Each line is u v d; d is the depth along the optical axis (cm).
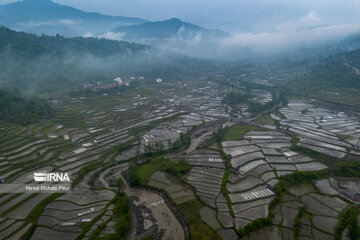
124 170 11581
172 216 8544
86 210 8394
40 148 12788
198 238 7325
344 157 12175
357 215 8175
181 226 8069
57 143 13600
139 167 11556
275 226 7838
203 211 8544
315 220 8075
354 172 10775
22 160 11531
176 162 11900
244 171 10894
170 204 9100
